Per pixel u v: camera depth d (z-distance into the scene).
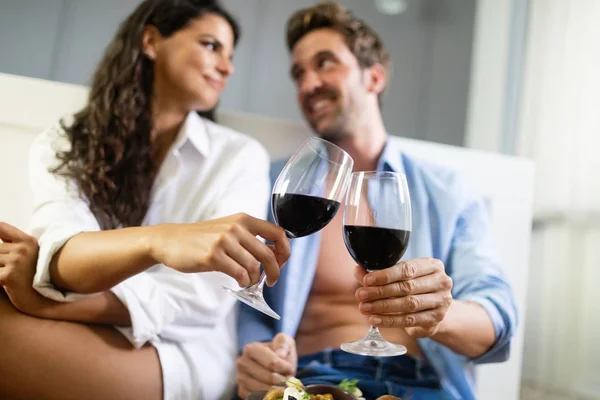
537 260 2.19
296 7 2.56
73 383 1.02
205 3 1.53
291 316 1.41
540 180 2.24
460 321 1.30
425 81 2.70
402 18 2.73
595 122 2.06
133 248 0.83
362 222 0.80
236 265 0.72
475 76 2.64
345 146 1.62
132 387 1.08
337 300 1.45
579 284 2.08
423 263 0.91
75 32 2.24
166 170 1.40
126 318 1.08
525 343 2.15
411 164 1.60
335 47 1.63
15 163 1.32
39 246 1.02
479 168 1.66
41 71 2.20
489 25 2.62
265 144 1.56
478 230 1.55
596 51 2.09
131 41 1.46
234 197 1.36
